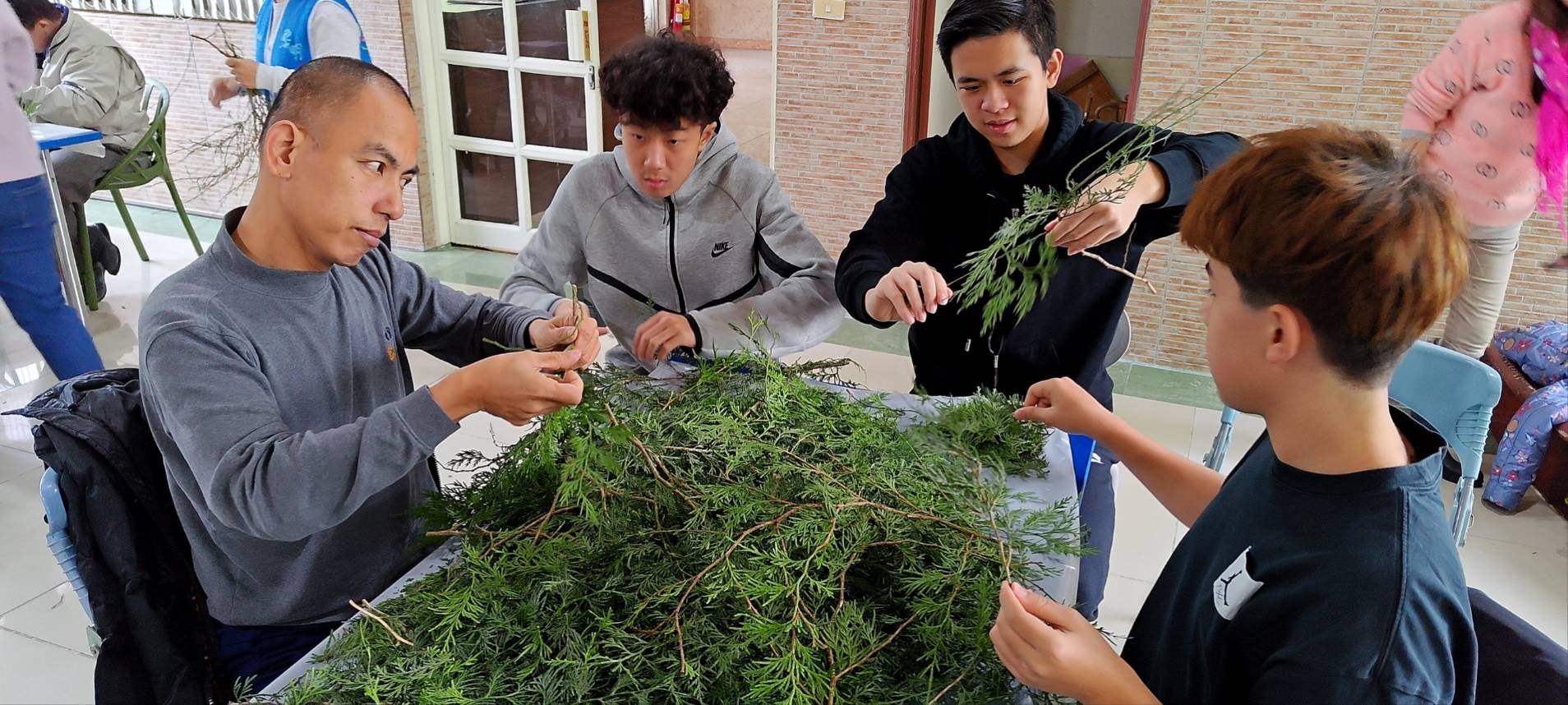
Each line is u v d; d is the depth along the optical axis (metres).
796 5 4.26
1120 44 4.35
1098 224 1.38
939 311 1.93
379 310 1.48
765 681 0.97
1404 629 0.78
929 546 1.17
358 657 1.07
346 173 1.18
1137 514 3.03
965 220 1.90
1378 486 0.82
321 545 1.37
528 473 1.29
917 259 1.89
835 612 1.08
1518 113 2.83
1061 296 1.82
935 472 1.32
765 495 1.21
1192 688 0.96
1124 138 1.72
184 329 1.17
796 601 1.05
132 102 4.45
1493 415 3.42
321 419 1.35
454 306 1.62
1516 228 3.11
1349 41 3.49
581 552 1.16
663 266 2.05
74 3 5.71
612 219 2.04
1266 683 0.82
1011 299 1.49
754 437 1.35
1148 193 1.56
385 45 5.05
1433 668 0.78
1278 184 0.81
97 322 4.41
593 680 1.01
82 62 4.25
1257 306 0.84
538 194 5.33
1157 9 3.66
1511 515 3.10
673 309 2.11
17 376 3.80
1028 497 1.37
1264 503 0.91
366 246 1.25
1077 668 0.88
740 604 1.08
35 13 4.12
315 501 1.12
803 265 1.98
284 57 3.83
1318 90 3.60
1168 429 3.62
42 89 4.13
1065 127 1.75
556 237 2.08
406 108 1.22
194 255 5.32
